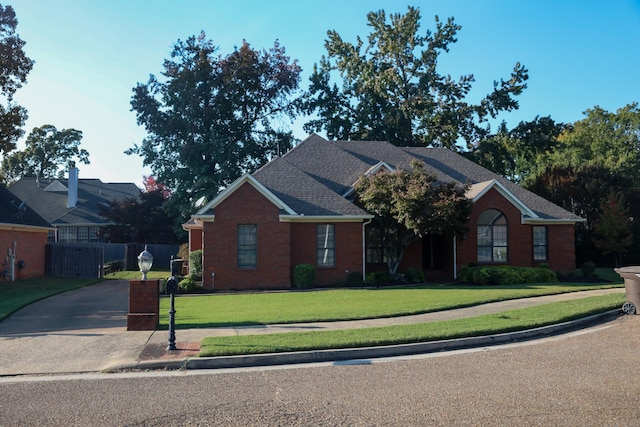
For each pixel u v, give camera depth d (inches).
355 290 844.0
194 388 316.2
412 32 1817.2
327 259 964.0
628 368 343.0
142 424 250.5
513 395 286.4
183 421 253.8
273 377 340.8
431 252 1136.2
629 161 2110.0
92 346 438.9
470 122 1772.9
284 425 245.6
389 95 1836.9
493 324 483.2
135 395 302.8
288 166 1063.6
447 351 418.0
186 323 536.1
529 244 1061.1
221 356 383.9
